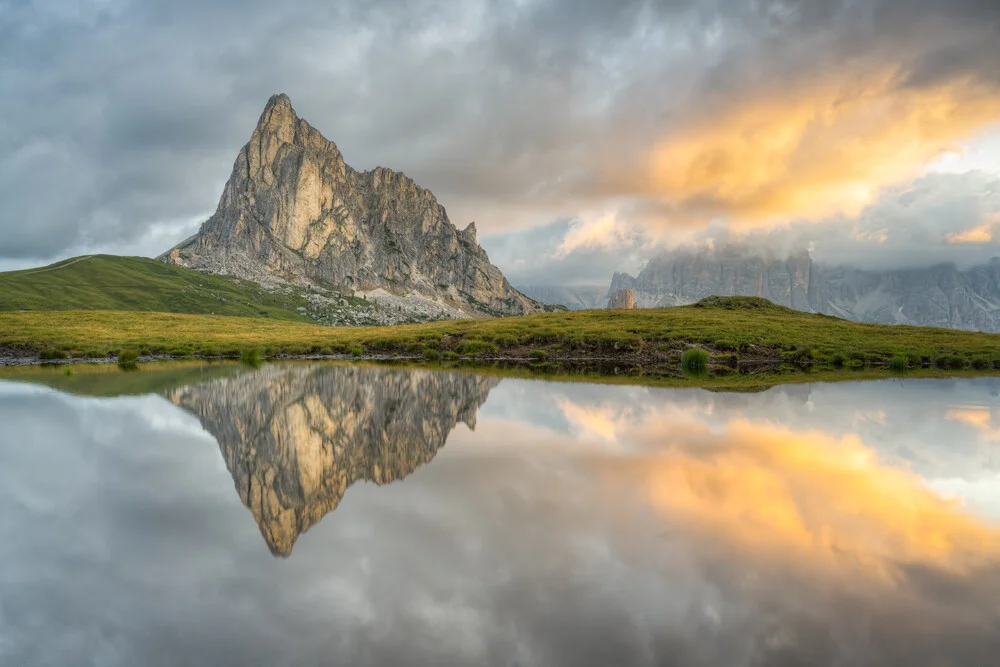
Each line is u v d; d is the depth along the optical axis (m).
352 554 8.55
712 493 11.62
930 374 42.50
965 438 17.38
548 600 7.06
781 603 6.95
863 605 6.87
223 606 6.95
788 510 10.50
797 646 5.95
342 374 41.31
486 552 8.52
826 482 12.39
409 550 8.63
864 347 60.56
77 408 23.81
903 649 5.93
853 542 8.91
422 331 77.88
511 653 5.88
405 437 17.59
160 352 64.88
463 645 6.07
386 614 6.70
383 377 39.03
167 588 7.48
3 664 5.73
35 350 60.34
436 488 12.00
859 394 28.97
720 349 61.28
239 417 21.69
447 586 7.33
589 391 30.34
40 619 6.70
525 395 28.61
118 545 8.94
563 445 16.31
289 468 13.84
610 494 11.48
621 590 7.25
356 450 15.84
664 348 62.62
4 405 24.62
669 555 8.38
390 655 5.84
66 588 7.50
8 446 16.45
